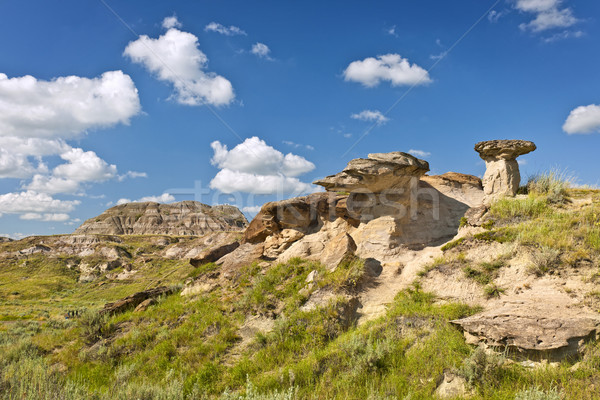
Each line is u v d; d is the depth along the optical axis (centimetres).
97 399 888
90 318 1628
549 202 1466
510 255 1180
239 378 1032
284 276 1589
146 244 11831
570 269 1029
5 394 838
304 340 1126
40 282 8000
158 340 1369
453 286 1191
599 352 754
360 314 1241
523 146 1553
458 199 1786
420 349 922
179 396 916
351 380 868
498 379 767
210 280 1916
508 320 879
